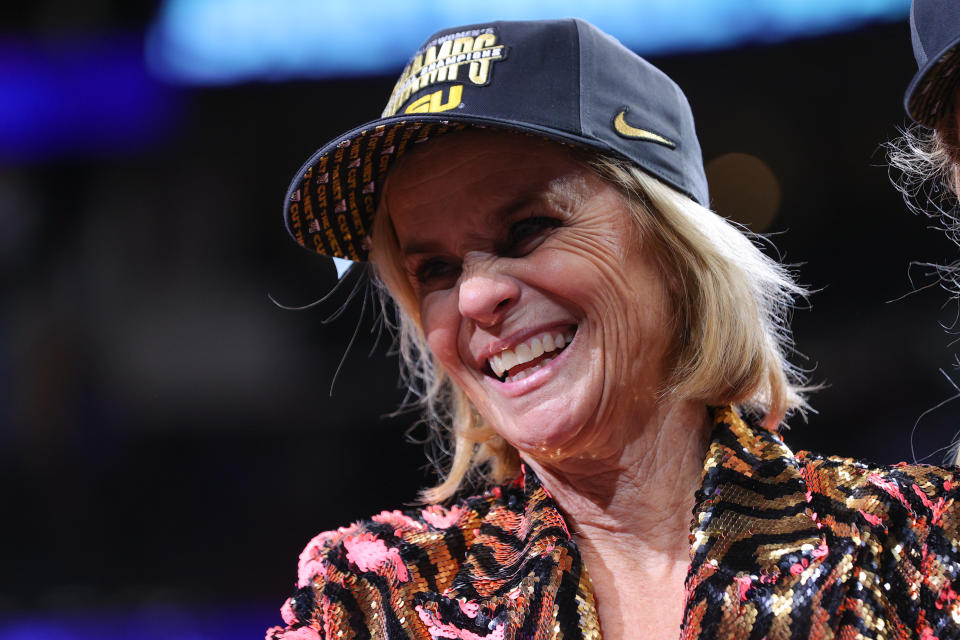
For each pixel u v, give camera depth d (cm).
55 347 1098
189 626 764
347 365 1107
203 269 1140
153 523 1022
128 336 1128
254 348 1123
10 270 1125
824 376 916
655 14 841
